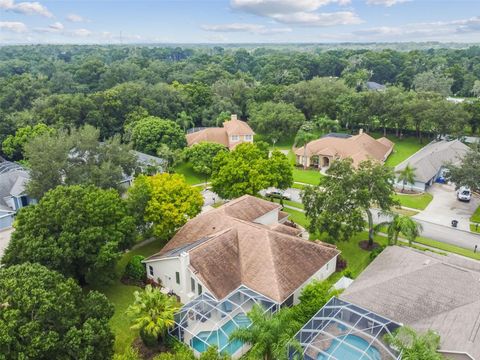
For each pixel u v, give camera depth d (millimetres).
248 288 34219
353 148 80812
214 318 30719
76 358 23656
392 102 97688
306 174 77375
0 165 72375
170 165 76250
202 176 76062
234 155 58406
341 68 194500
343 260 42500
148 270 39812
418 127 96188
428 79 140750
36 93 108750
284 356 23859
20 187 58375
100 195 39344
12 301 24000
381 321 26969
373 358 24281
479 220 54250
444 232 50625
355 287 32500
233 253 37250
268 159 58062
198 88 112562
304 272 36281
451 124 88625
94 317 26688
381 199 43188
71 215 35344
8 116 87875
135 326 28625
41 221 35062
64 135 55562
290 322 27250
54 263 33000
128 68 143750
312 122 103188
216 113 108375
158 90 103938
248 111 110062
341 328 27094
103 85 134500
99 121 91375
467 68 180625
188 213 44500
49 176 50625
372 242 46312
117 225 38844
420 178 65312
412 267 34094
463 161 57438
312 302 31531
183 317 30719
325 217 42500
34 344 22234
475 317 26609
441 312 28203
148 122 80750
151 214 43656
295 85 114562
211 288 33188
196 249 35656
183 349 26172
